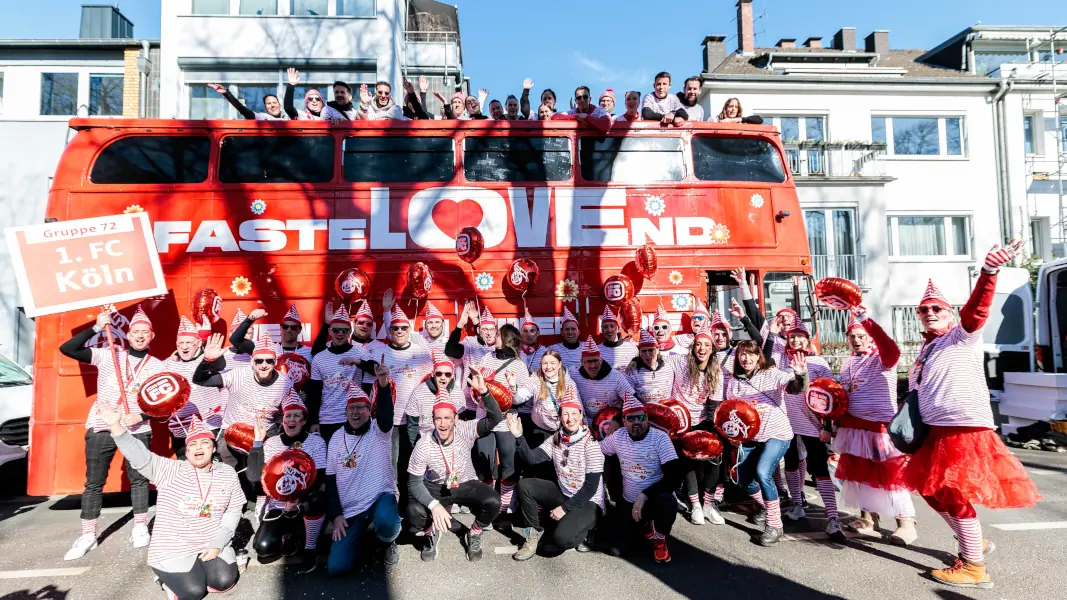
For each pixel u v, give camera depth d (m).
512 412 5.25
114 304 5.97
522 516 4.87
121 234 5.20
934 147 17.67
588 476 4.64
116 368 4.91
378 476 4.59
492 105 8.04
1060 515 5.62
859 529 5.21
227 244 6.12
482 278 6.35
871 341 4.90
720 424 4.81
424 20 17.39
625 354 6.12
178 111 13.71
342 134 6.42
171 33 13.84
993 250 3.79
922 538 5.05
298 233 6.21
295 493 4.18
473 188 6.45
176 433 5.45
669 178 6.69
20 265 4.93
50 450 5.78
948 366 4.03
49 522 5.86
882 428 4.77
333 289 6.15
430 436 4.71
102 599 4.06
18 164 12.91
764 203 6.77
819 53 19.08
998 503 3.77
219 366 5.30
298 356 5.45
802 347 5.06
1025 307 9.85
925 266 16.91
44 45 13.39
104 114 13.68
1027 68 18.52
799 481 5.59
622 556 4.74
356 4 14.56
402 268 6.26
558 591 4.10
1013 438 9.36
